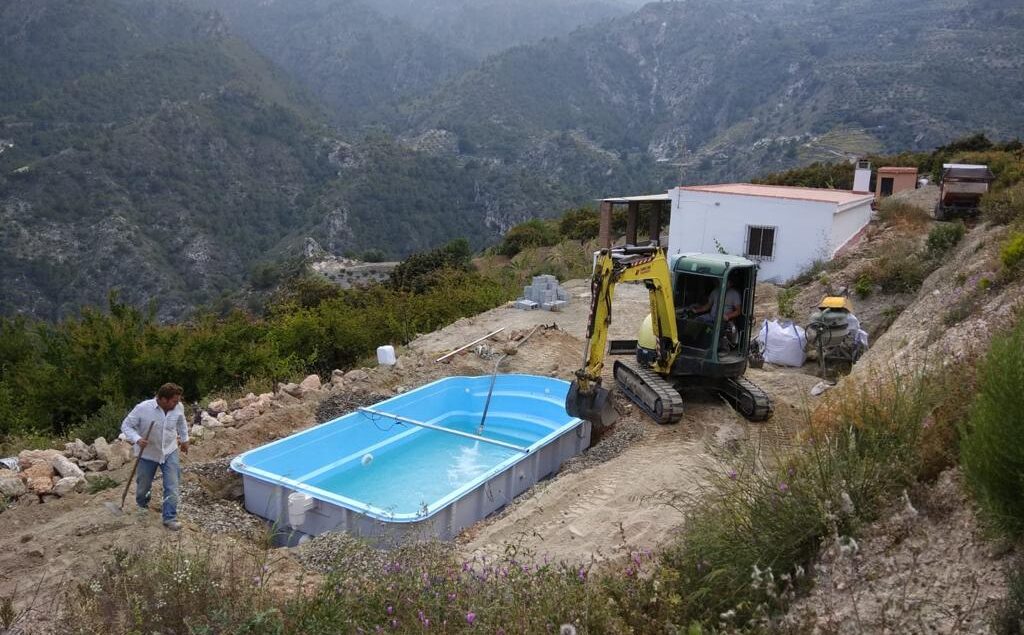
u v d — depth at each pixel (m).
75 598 5.72
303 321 17.75
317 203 155.00
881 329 15.62
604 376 13.47
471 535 7.93
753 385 11.14
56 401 12.94
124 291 110.88
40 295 106.56
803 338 13.91
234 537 7.96
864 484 4.95
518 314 19.08
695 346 10.92
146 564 5.93
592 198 177.75
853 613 4.14
